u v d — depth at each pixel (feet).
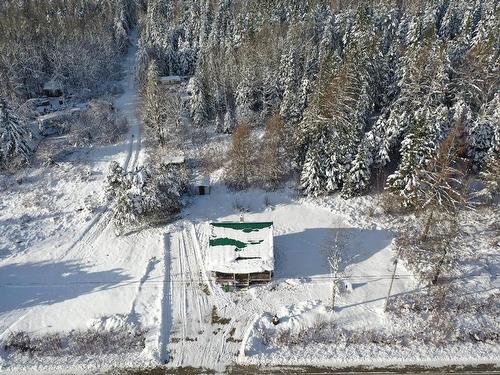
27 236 150.71
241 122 204.64
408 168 150.51
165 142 206.59
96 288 129.70
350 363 109.60
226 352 111.86
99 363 109.81
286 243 144.46
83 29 313.53
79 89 270.26
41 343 113.50
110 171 172.14
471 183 163.12
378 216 155.33
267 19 276.82
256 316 120.47
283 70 219.41
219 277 129.80
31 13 310.04
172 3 377.91
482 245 140.56
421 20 245.24
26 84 257.75
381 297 125.18
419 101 173.17
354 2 296.92
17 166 187.83
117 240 147.84
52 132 219.82
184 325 118.52
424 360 110.11
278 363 109.70
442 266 128.98
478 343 114.01
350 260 137.28
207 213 159.94
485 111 166.71
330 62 190.19
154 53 293.64
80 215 160.66
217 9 314.55
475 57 184.24
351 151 163.12
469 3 256.52
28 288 130.31
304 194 167.63
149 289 128.57
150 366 108.88
